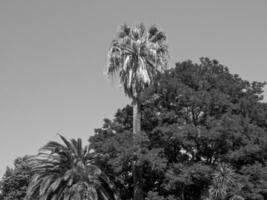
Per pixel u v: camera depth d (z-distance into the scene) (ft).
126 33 155.63
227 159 142.82
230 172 131.64
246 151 139.23
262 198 135.23
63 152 152.46
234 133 138.92
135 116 149.79
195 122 151.64
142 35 156.25
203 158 150.10
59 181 144.15
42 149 151.84
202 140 143.13
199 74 158.30
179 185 139.33
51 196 147.95
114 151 142.61
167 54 156.46
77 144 153.58
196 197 150.61
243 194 134.72
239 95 158.92
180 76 156.66
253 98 156.87
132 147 136.87
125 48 152.56
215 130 138.82
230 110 148.66
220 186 128.88
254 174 138.82
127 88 151.12
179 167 138.62
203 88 156.46
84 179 146.82
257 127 144.66
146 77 150.10
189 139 141.49
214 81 157.69
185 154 149.48
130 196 158.51
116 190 153.79
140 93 150.71
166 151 149.07
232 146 144.36
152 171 145.38
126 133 143.84
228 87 157.07
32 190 149.28
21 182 216.54
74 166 150.92
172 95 152.05
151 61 153.17
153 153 137.49
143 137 140.26
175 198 140.87
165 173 139.44
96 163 153.38
